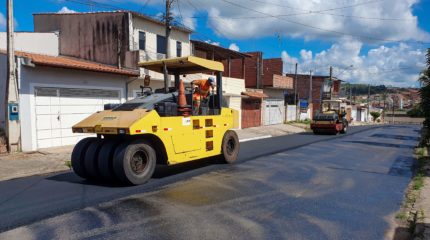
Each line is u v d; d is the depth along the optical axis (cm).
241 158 1305
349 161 1298
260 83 3503
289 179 952
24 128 1370
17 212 655
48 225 585
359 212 678
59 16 2317
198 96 1059
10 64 1291
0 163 1126
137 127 837
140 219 613
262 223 602
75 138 1587
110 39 2136
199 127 1040
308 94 5194
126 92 1827
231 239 529
